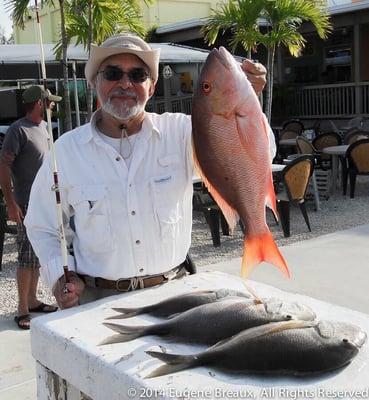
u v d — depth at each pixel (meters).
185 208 2.60
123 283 2.52
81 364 1.92
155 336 2.01
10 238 8.00
